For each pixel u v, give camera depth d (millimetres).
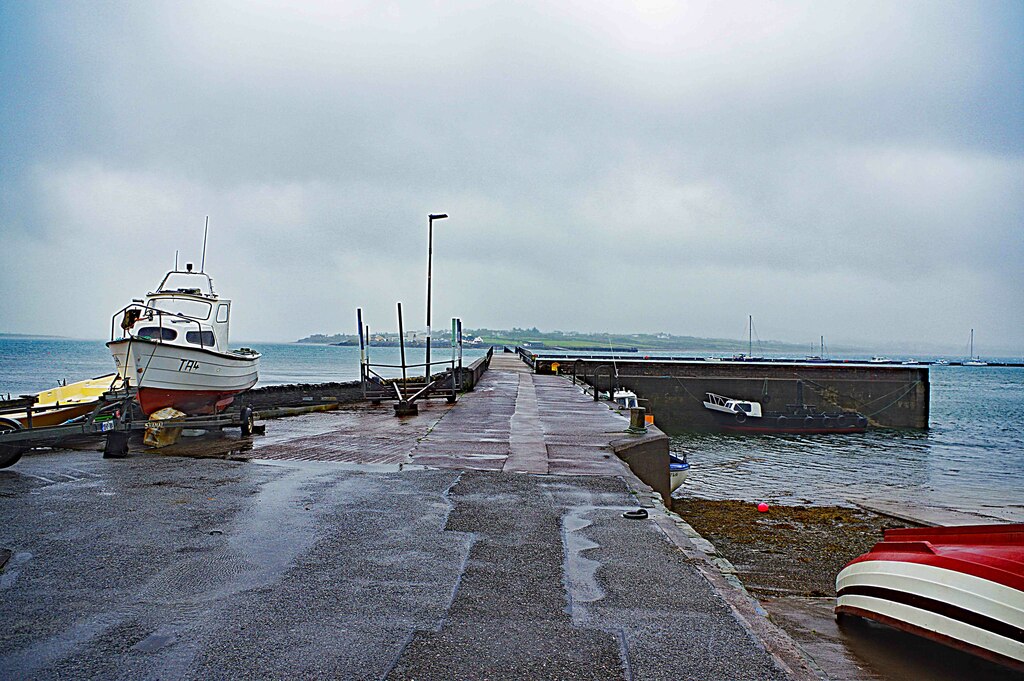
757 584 9445
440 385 24922
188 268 20719
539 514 7695
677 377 44281
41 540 6531
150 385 16156
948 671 6016
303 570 5707
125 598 5055
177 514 7570
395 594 5176
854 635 6848
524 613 4836
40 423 14688
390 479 9586
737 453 33312
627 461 12867
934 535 6762
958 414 58594
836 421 42438
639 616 4812
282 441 13688
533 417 18094
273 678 3863
